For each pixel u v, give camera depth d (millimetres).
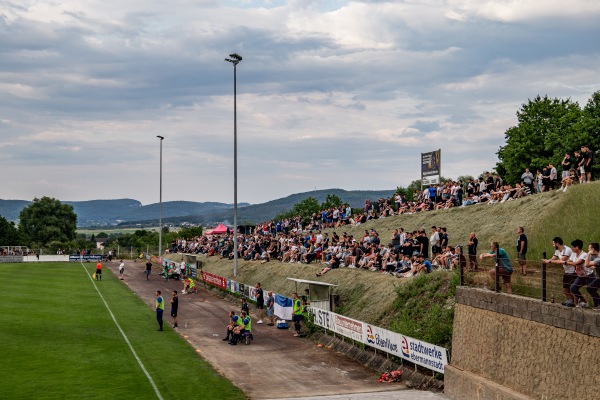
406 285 37594
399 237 45219
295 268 56188
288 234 72562
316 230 73312
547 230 35812
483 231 45406
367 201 67438
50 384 28000
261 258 67375
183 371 31844
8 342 35812
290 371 33000
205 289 68375
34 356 32938
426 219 56219
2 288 61844
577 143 70938
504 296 25547
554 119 82750
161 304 42906
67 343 36594
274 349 38281
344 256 50875
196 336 42031
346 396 27969
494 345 25969
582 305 21531
